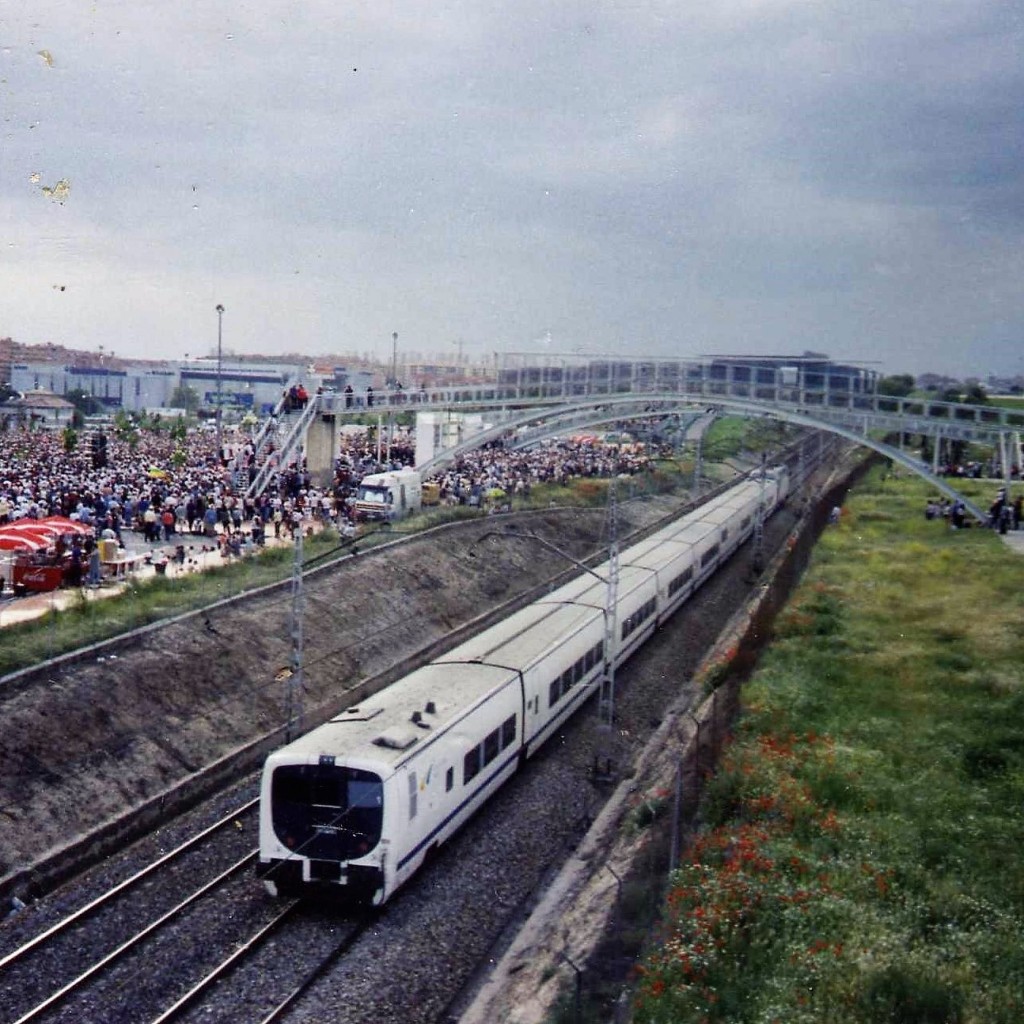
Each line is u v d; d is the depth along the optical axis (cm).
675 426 12269
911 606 4825
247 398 19325
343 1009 2086
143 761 3142
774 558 7694
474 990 2220
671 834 2578
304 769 2458
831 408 7294
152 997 2081
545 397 7944
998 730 3216
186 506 5938
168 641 3728
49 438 11100
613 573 3734
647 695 4462
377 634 4734
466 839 2920
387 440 9781
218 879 2550
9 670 3173
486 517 6781
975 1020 1745
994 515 6781
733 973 1909
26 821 2695
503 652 3556
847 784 2748
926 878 2264
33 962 2167
